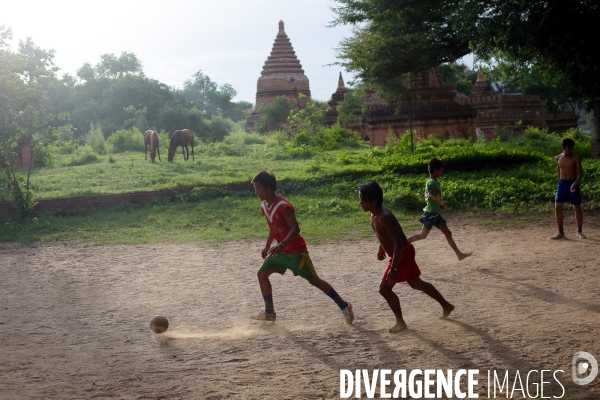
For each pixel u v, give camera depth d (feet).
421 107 105.60
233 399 13.19
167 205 49.73
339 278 26.09
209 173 65.31
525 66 64.80
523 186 47.98
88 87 226.17
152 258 32.19
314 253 32.09
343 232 37.68
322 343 17.15
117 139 112.57
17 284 26.99
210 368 15.28
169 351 16.83
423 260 29.09
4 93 46.24
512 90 187.83
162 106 201.77
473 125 108.37
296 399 13.14
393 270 17.53
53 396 13.48
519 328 17.84
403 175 59.26
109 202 49.73
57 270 29.91
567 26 44.93
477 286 23.53
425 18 62.85
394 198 45.44
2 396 13.46
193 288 25.17
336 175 58.08
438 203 27.96
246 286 25.22
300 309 21.24
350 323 19.16
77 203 48.70
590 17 44.29
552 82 93.30
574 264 26.40
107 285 26.27
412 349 16.34
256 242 36.09
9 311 22.17
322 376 14.53
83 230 41.50
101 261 31.83
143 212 47.29
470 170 64.23
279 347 16.90
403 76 75.56
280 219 18.99
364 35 69.77
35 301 23.70
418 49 66.69
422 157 67.41
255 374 14.75
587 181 51.11
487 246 31.81
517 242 32.40
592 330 17.34
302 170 66.69
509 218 40.32
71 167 76.18
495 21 46.39
